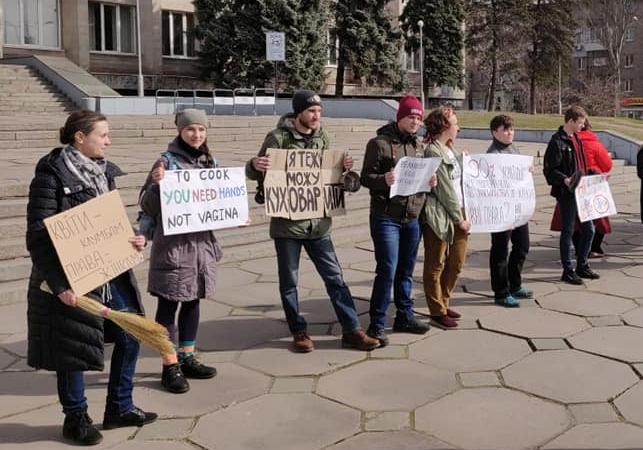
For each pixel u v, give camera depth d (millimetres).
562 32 45281
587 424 4148
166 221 4609
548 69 46438
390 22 37562
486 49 44656
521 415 4285
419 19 40688
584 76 69688
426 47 41000
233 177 4906
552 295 6992
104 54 34625
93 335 3846
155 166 4605
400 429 4121
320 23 33344
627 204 13828
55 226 3646
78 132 3852
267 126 18891
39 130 15531
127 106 25422
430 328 5969
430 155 5664
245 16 32125
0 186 8289
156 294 4758
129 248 3963
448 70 41469
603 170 7512
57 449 3908
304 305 6707
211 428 4164
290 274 5387
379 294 5516
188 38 37938
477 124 25703
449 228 5766
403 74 38250
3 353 5426
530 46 46938
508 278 6824
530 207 6508
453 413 4328
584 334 5770
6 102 24188
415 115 5391
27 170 10117
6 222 7688
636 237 10312
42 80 27047
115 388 4121
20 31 32062
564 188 7289
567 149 7227
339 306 5480
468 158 6312
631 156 19156
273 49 24688
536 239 10188
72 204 3785
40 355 3840
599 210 7461
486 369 5039
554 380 4816
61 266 3715
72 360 3811
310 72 32938
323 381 4859
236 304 6758
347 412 4363
